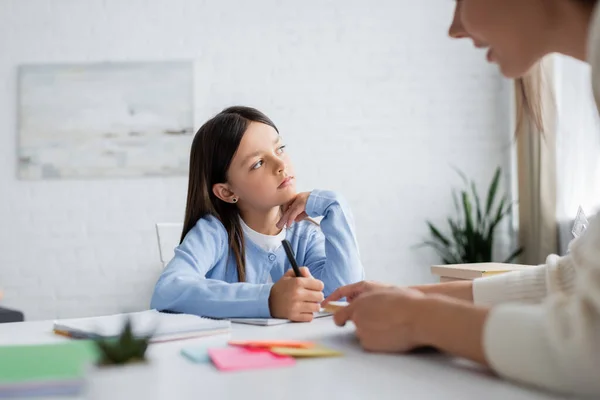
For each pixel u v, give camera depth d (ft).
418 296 2.00
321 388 1.57
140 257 11.19
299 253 4.95
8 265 11.10
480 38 2.13
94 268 11.16
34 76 11.32
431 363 1.87
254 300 3.23
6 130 11.29
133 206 11.25
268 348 2.11
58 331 2.79
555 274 2.36
